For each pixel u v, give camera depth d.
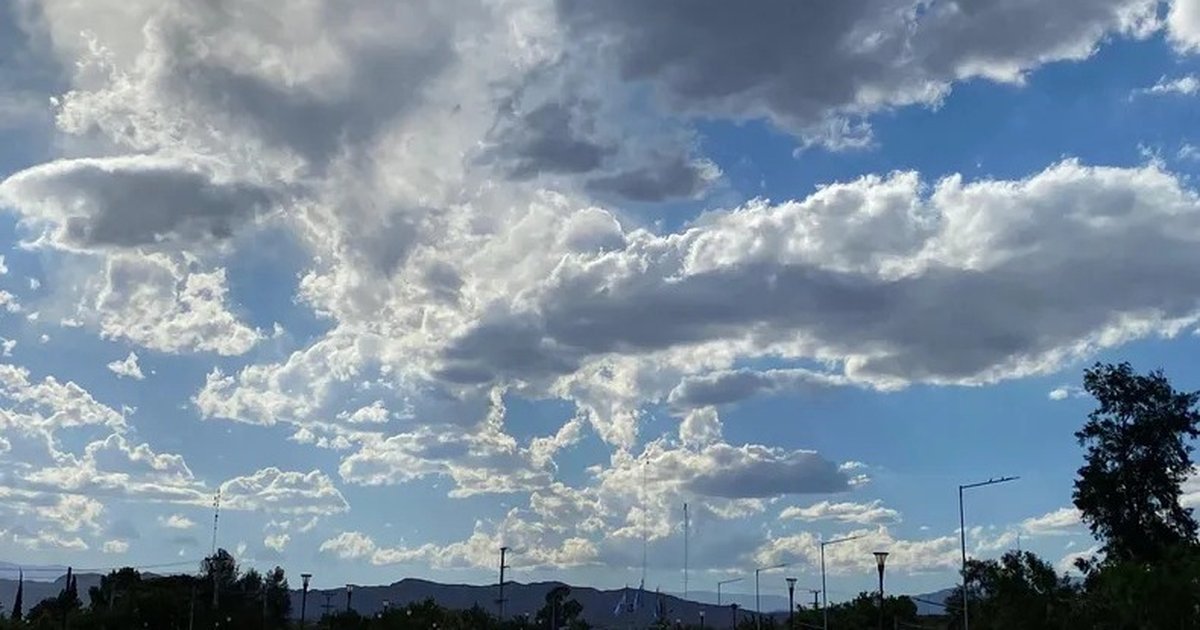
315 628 167.62
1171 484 111.56
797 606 149.12
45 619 148.75
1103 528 112.81
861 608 135.00
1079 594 89.81
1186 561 77.88
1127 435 112.44
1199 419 112.50
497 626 168.50
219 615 156.25
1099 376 113.81
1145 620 75.31
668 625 190.50
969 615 104.81
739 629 162.50
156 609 150.88
